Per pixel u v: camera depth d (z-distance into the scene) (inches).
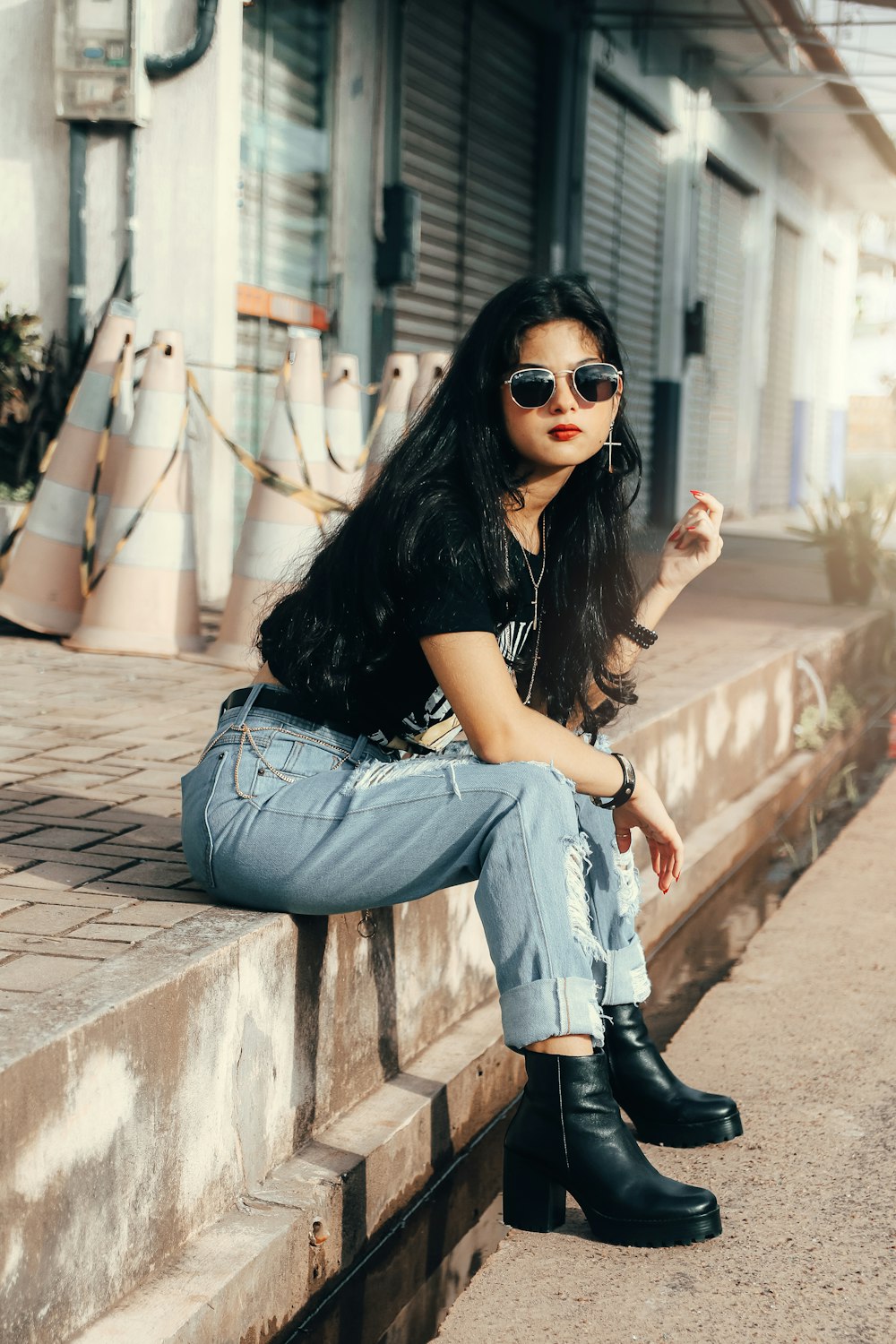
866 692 322.0
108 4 265.9
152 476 216.8
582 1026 83.4
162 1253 76.8
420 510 83.5
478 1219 100.1
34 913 88.4
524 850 82.6
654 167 629.9
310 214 363.9
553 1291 84.4
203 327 278.5
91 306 279.0
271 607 97.8
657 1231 87.5
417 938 111.1
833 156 884.0
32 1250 64.9
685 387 682.8
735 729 211.3
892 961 148.8
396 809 84.3
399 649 86.0
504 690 84.1
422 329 435.2
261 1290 79.7
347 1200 90.4
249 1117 85.8
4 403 267.9
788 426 960.3
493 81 469.1
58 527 226.8
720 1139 104.3
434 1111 104.0
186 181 275.1
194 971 78.1
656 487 675.4
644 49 581.0
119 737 154.6
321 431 228.5
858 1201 95.7
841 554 352.2
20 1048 64.4
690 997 143.7
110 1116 70.6
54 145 277.6
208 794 88.7
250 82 328.5
